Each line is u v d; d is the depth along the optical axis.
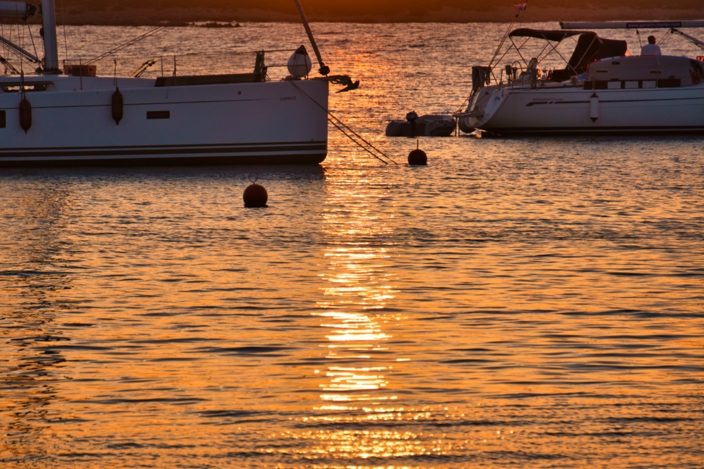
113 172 92.25
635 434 30.14
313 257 56.22
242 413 31.86
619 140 119.75
